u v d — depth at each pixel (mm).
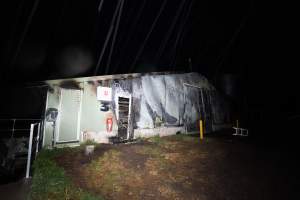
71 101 8477
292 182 6078
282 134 15047
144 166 6613
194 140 11164
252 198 5059
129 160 7039
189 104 14164
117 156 7305
